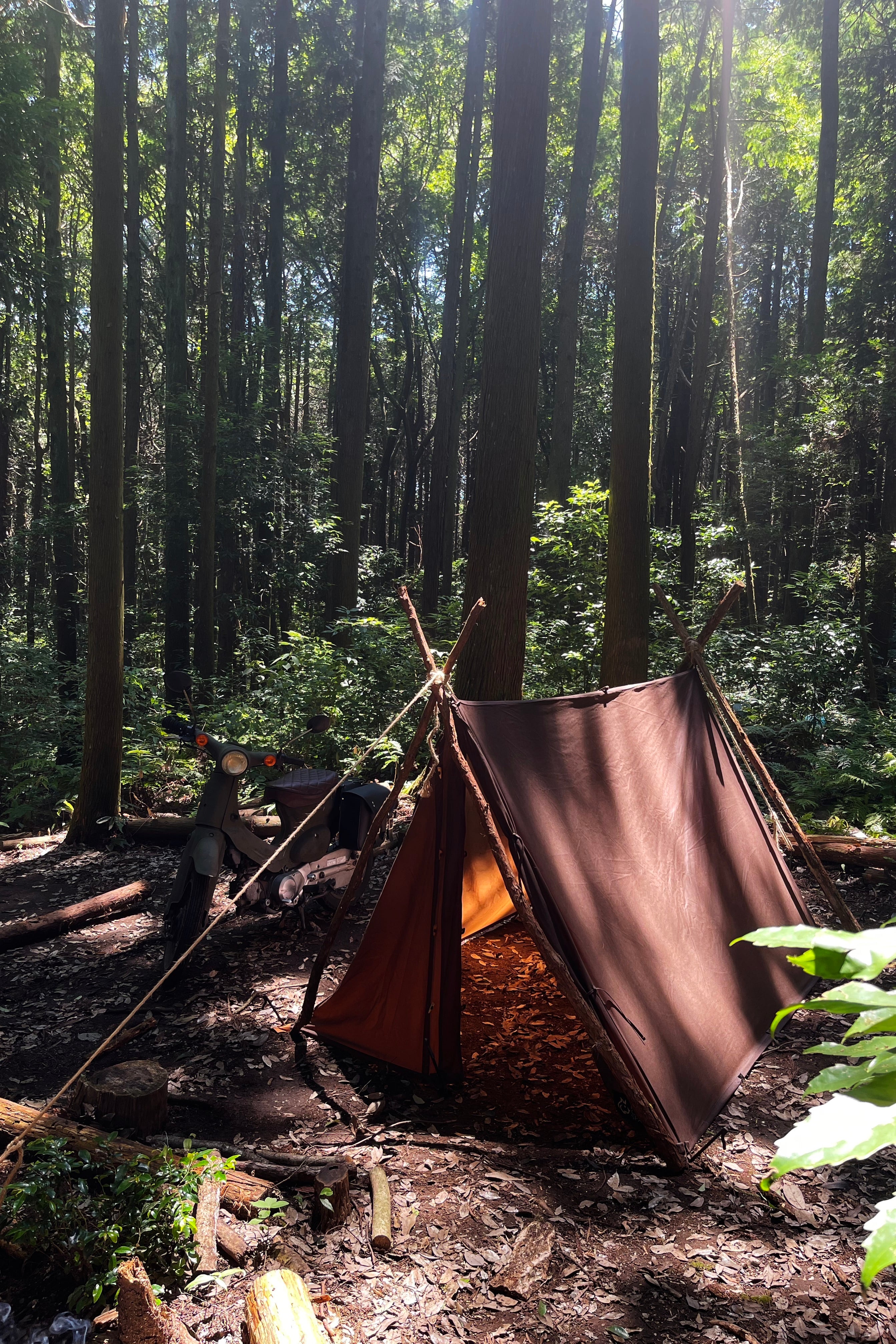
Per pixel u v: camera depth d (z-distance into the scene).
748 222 26.84
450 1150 3.60
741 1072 4.09
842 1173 3.46
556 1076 4.23
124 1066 3.79
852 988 0.75
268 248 19.52
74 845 7.69
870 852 7.10
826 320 17.78
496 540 6.76
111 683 7.69
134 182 16.94
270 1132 3.72
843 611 13.88
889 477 14.98
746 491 17.09
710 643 11.92
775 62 22.55
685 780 5.05
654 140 7.79
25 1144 3.29
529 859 3.78
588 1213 3.21
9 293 10.03
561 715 4.47
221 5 13.59
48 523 14.54
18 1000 4.96
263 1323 2.35
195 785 8.91
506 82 6.61
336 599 13.23
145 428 23.19
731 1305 2.78
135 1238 2.79
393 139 25.14
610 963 3.79
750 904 5.02
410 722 9.48
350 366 13.09
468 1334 2.65
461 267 20.47
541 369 26.92
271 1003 4.88
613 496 8.06
